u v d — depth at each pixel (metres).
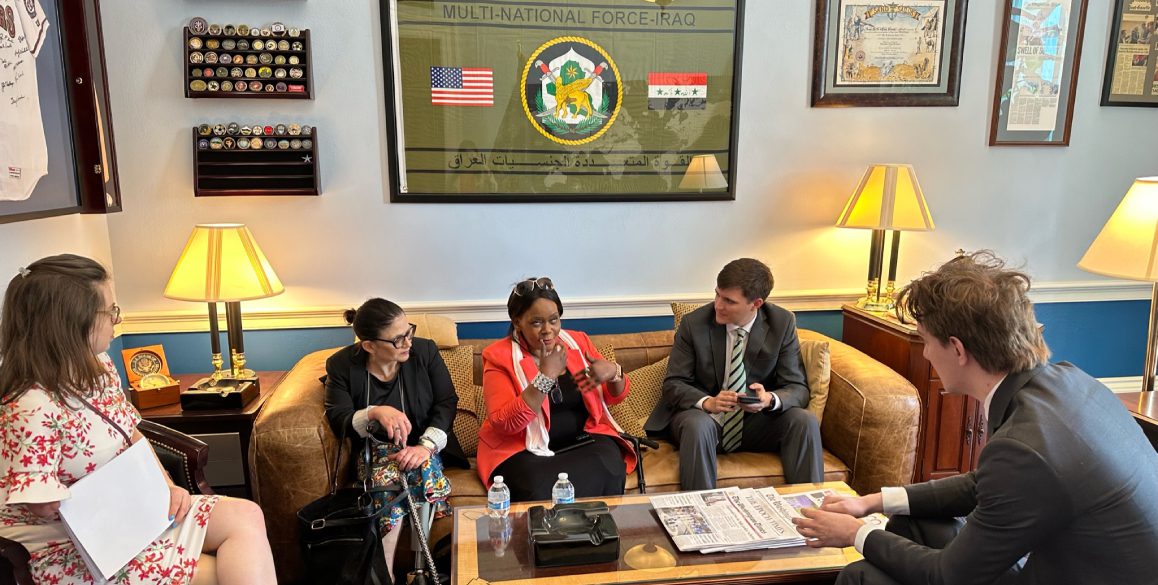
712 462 2.12
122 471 1.41
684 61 2.70
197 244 2.23
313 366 2.36
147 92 2.44
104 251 2.49
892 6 2.76
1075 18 2.85
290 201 2.59
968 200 2.98
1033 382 1.24
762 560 1.55
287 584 2.01
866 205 2.65
